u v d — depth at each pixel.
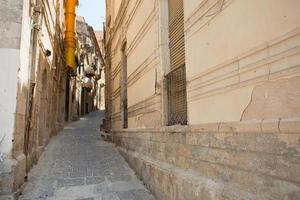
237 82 3.11
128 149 8.85
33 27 6.80
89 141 12.63
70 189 6.05
